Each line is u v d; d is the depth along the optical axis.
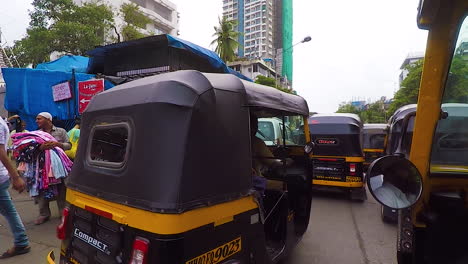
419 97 1.71
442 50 1.60
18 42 20.73
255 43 86.00
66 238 2.33
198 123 1.76
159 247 1.56
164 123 1.71
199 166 1.75
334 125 6.97
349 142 6.83
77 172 2.30
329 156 7.01
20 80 6.82
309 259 3.81
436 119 1.69
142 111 1.81
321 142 7.07
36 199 4.76
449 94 1.72
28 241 3.71
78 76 6.66
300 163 4.22
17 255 3.49
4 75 6.82
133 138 1.82
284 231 3.23
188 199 1.66
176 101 1.72
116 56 6.87
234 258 1.98
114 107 2.03
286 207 3.22
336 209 6.23
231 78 2.21
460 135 1.82
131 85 2.09
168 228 1.57
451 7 1.51
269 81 36.50
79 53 17.89
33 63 18.30
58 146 4.46
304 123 4.01
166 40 6.05
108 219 1.89
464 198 1.80
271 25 89.00
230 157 1.98
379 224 5.23
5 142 3.14
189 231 1.64
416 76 28.47
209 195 1.79
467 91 1.72
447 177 1.83
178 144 1.68
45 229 4.34
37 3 17.75
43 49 16.98
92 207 2.01
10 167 3.17
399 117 4.68
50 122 4.79
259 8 85.81
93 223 2.03
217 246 1.84
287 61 86.38
